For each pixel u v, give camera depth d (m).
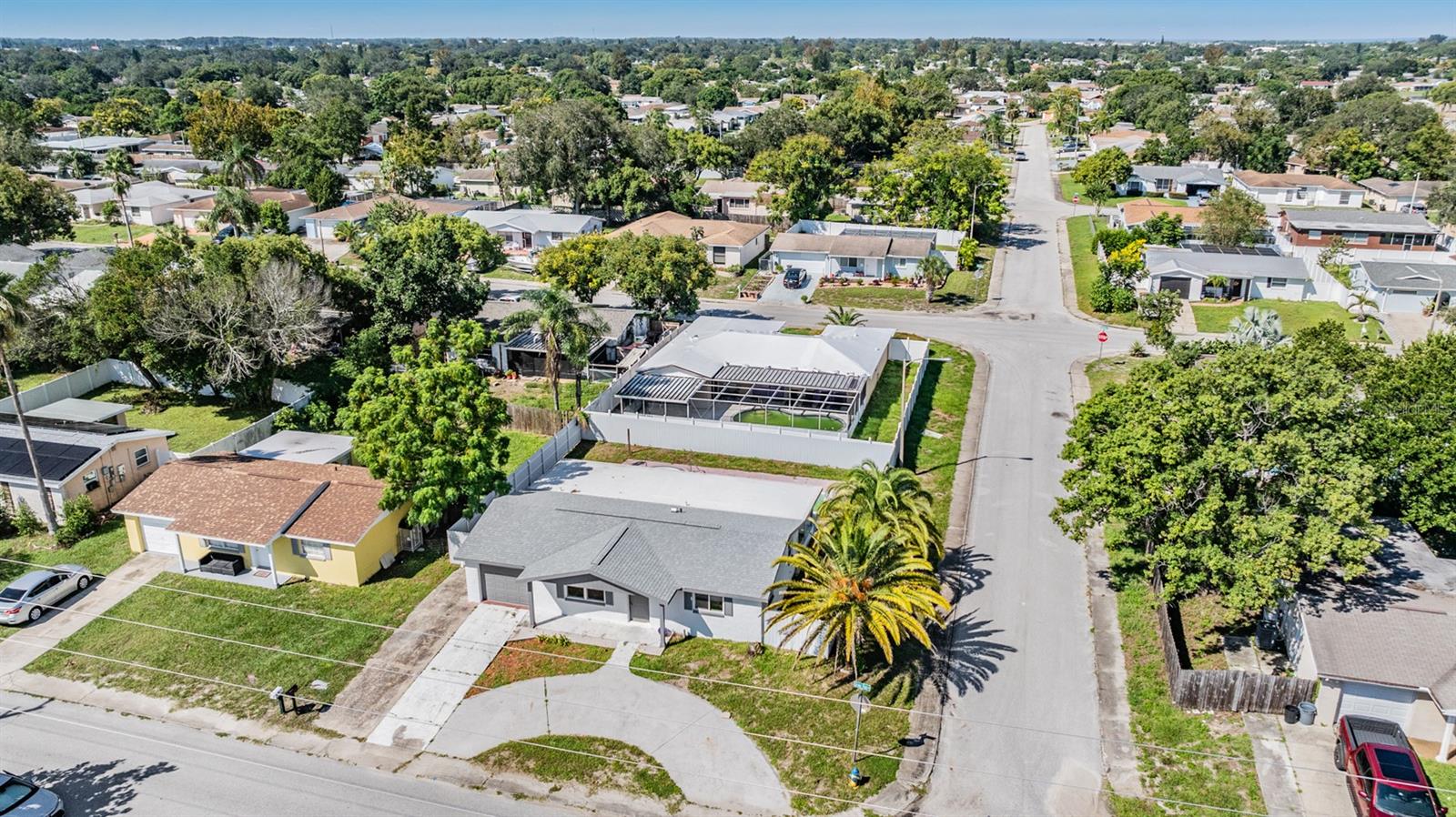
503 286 90.94
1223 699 32.31
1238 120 164.25
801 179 110.56
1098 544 43.41
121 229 113.81
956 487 49.31
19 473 45.16
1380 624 32.06
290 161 126.31
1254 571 31.45
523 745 31.53
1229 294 85.06
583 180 112.12
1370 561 35.91
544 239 103.12
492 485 43.62
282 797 29.50
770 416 57.47
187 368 56.88
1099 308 81.50
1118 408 37.31
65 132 179.12
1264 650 35.53
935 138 130.62
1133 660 35.25
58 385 60.75
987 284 90.62
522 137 111.94
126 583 41.09
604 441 56.41
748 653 35.88
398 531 42.97
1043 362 68.94
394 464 40.78
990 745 31.14
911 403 60.50
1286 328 75.94
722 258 96.81
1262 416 33.72
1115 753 30.78
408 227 86.06
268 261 59.09
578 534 39.19
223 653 36.41
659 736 31.81
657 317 73.38
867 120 154.12
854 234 100.19
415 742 31.78
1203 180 131.88
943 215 105.00
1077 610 38.44
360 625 38.00
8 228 96.81
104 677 35.19
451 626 37.91
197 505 42.41
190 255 68.12
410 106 163.00
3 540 44.78
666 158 116.62
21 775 30.38
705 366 60.25
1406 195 122.25
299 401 58.72
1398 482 38.00
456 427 42.91
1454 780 29.28
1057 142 189.12
